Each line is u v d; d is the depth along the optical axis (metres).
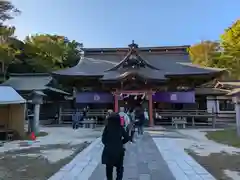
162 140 12.82
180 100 25.08
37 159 8.44
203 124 23.70
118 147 5.08
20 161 8.12
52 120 27.52
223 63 39.12
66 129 19.92
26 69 43.25
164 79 23.23
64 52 55.47
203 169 6.88
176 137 14.26
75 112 23.27
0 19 37.38
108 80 23.31
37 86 31.28
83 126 21.66
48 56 49.50
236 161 7.96
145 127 21.28
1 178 6.14
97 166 7.32
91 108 26.56
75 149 10.46
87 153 9.37
